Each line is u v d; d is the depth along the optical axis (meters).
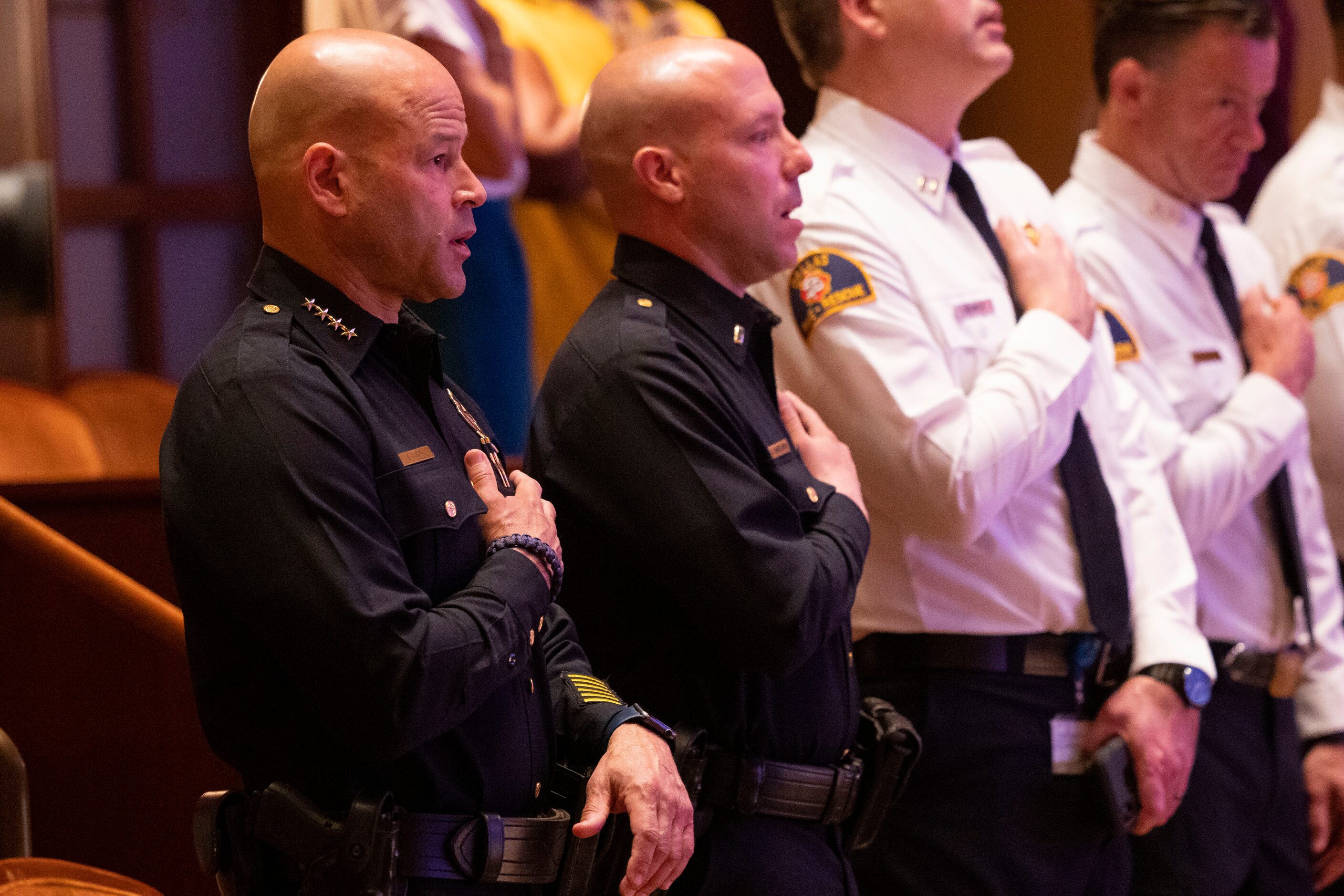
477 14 11.68
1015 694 7.66
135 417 14.37
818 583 6.23
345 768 5.27
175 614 7.66
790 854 6.50
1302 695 9.67
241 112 19.27
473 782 5.42
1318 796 9.58
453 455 5.67
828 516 6.58
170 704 8.76
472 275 11.73
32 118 17.17
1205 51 9.11
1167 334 9.19
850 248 7.63
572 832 5.62
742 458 6.42
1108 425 8.18
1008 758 7.61
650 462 6.27
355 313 5.46
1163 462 8.66
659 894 6.39
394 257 5.46
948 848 7.56
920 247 7.80
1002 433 7.34
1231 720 9.10
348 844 5.07
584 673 6.23
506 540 5.54
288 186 5.43
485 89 11.38
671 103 6.71
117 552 8.86
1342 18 11.07
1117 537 7.82
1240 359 9.39
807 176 7.87
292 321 5.36
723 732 6.41
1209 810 8.95
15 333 16.81
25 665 8.62
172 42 18.77
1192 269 9.39
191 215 18.91
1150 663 7.94
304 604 4.98
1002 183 8.62
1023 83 18.00
